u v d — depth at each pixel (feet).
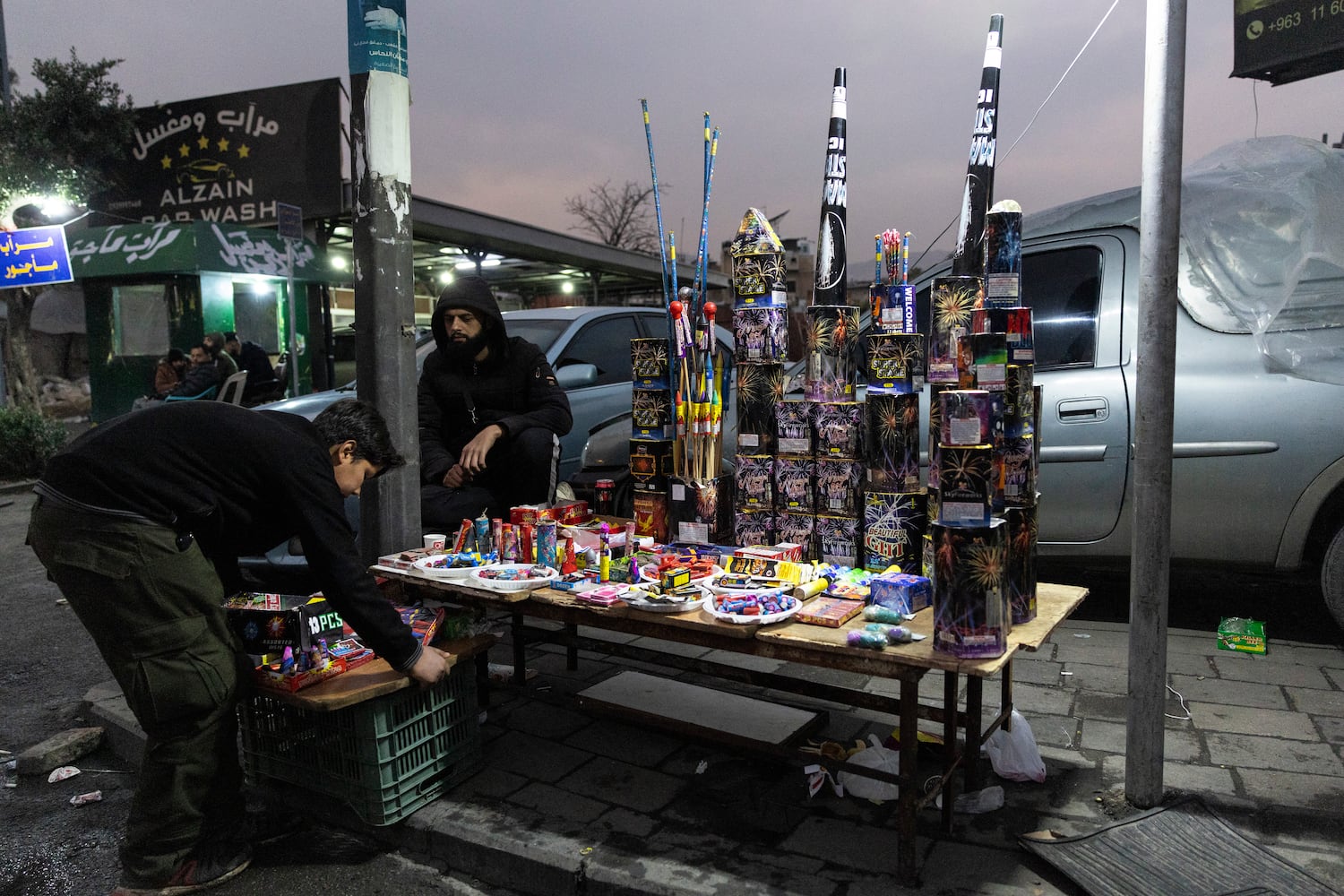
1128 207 13.55
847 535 8.93
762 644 7.49
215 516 7.52
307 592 15.14
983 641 6.72
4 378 40.01
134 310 42.47
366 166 10.85
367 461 8.43
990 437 6.72
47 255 30.63
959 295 7.73
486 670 10.82
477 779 9.26
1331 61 20.21
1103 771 9.05
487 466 12.37
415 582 9.69
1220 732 9.87
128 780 10.40
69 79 42.50
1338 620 12.04
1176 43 7.47
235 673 7.80
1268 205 12.07
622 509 16.80
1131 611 8.16
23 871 8.55
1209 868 7.21
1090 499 13.05
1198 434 12.28
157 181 48.21
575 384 16.99
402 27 10.91
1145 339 7.73
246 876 8.16
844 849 7.74
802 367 14.64
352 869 8.25
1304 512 11.85
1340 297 11.57
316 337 46.47
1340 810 8.04
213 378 29.58
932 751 9.31
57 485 7.27
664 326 21.94
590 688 10.80
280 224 29.07
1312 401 11.73
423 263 57.88
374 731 8.23
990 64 8.46
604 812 8.50
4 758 10.94
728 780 9.08
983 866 7.44
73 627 15.96
